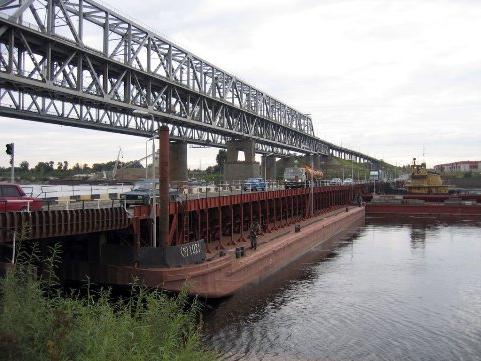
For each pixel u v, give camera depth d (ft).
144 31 220.84
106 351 36.58
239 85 349.82
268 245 166.20
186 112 265.54
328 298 123.54
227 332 96.27
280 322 103.24
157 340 44.14
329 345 90.79
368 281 143.74
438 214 399.85
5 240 79.36
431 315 110.32
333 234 261.24
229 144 358.02
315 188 313.94
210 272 111.75
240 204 176.55
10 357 32.55
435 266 168.45
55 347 33.63
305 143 579.89
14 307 36.06
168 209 116.98
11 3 159.12
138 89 221.05
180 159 302.04
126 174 384.27
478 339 95.30
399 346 91.04
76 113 200.54
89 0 184.96
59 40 167.02
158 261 108.17
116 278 107.55
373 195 479.41
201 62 283.59
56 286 109.19
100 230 100.94
